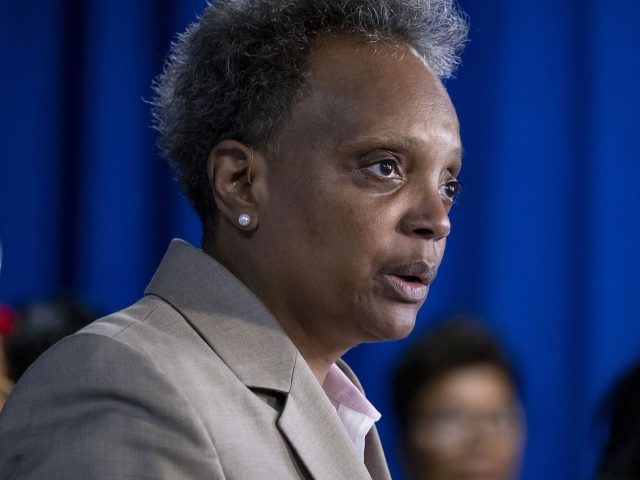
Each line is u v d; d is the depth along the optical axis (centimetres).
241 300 339
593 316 871
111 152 825
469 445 511
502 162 867
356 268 335
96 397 293
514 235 869
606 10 877
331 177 336
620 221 873
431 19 375
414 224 337
